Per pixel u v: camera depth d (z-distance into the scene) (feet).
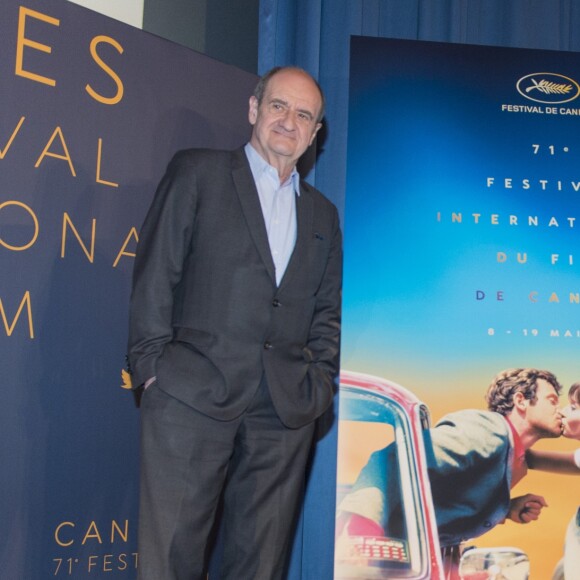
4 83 8.29
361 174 10.47
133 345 7.39
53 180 8.66
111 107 9.20
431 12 12.53
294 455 7.77
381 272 10.32
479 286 10.33
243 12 12.51
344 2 12.45
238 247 7.63
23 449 8.35
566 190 10.57
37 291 8.50
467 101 10.71
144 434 7.36
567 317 10.34
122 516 9.21
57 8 8.76
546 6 12.66
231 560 7.73
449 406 10.14
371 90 10.66
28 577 8.35
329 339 8.41
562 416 10.14
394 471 10.05
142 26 11.02
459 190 10.49
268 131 7.94
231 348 7.47
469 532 9.96
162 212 7.58
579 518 9.99
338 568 9.91
